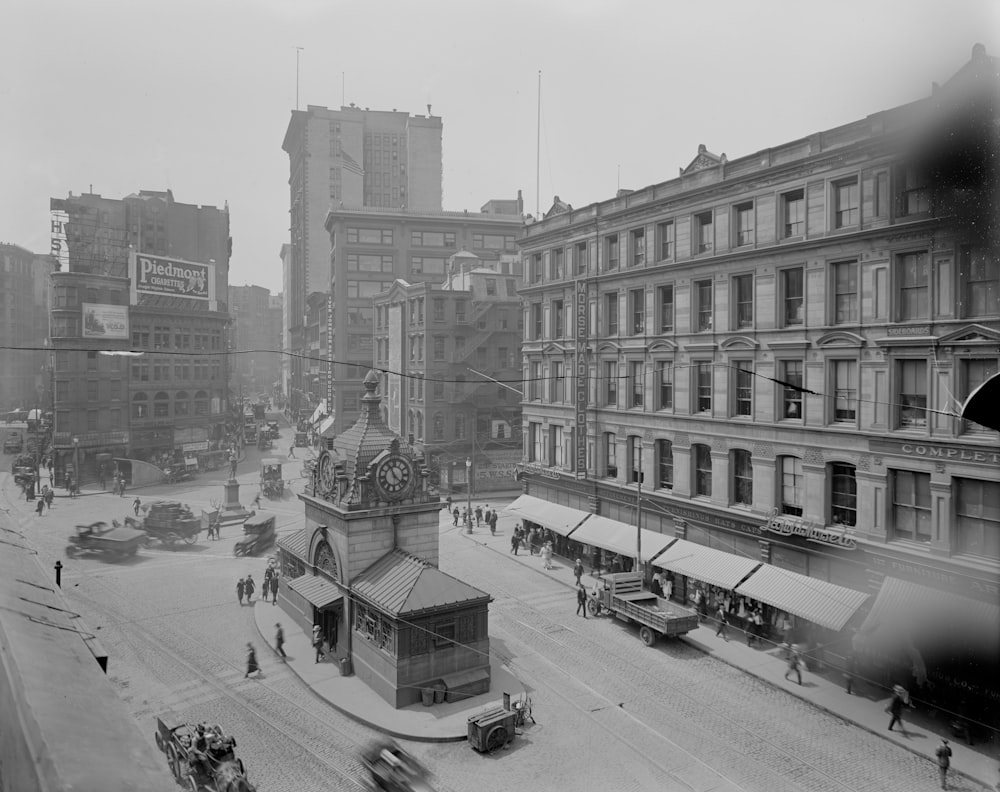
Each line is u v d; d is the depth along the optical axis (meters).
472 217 94.88
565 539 46.88
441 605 25.86
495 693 26.53
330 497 31.08
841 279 29.92
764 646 30.95
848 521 29.86
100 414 74.19
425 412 69.00
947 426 25.75
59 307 72.44
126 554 45.50
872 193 27.98
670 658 29.94
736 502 35.12
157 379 80.38
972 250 24.72
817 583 29.72
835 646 28.70
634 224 41.16
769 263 32.75
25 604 9.10
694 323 37.16
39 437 79.25
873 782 20.50
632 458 42.12
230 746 17.16
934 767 21.30
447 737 22.94
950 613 25.02
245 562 44.75
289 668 28.92
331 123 129.38
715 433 35.81
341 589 29.38
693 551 35.78
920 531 27.08
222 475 79.25
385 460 29.91
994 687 23.22
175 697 25.83
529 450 52.66
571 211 47.22
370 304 91.75
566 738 23.19
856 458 29.00
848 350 29.19
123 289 76.56
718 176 35.34
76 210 83.25
